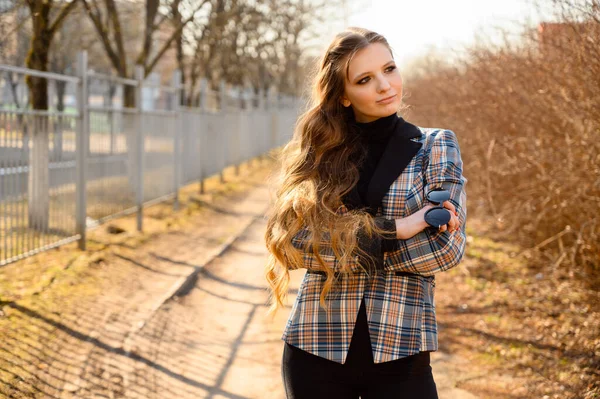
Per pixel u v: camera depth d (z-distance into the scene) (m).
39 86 7.64
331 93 2.09
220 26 15.24
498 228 8.38
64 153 6.76
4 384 3.69
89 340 4.57
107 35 11.65
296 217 2.00
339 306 1.96
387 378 1.92
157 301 5.68
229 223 10.39
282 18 22.81
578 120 4.84
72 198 7.01
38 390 3.71
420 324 1.94
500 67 6.20
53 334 4.59
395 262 1.93
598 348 4.43
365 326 1.94
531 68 5.73
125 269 6.74
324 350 1.95
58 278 6.04
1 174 5.47
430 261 1.90
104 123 7.83
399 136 2.04
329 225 1.92
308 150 2.08
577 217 5.51
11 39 8.57
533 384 4.09
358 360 1.93
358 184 2.03
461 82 7.79
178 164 11.32
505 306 5.74
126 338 4.70
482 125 7.09
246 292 6.34
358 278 1.97
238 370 4.31
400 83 2.07
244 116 20.48
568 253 5.82
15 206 5.73
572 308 5.40
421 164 2.01
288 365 2.01
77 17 16.38
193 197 13.18
